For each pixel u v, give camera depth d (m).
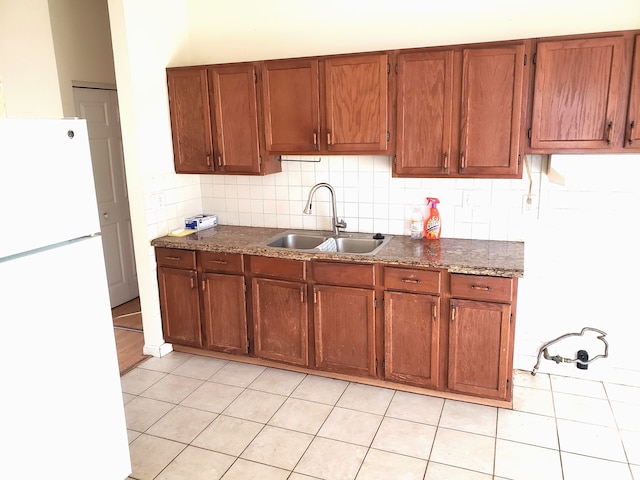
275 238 3.37
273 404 2.88
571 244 2.93
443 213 3.18
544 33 2.80
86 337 1.95
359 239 3.29
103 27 4.07
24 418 1.73
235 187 3.74
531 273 3.04
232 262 3.21
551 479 2.23
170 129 3.50
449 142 2.79
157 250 3.41
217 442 2.55
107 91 4.23
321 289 2.98
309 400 2.92
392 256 2.82
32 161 1.72
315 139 3.07
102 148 4.23
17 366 1.69
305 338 3.11
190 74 3.32
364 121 2.93
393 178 3.21
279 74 3.08
